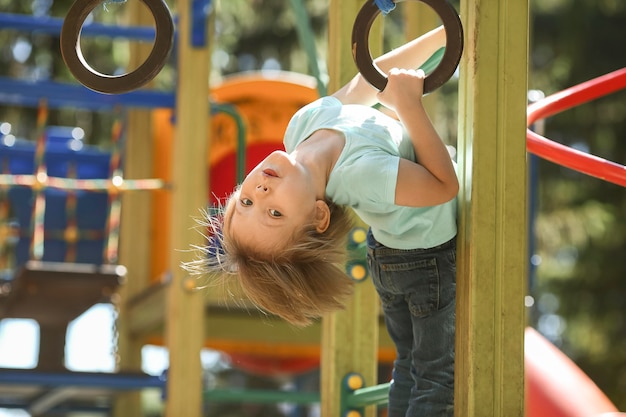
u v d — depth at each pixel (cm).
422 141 319
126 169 826
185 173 652
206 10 666
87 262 820
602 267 1407
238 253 335
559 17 1455
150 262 829
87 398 873
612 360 1410
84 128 1377
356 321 452
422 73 320
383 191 320
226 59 1477
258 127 824
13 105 1350
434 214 340
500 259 317
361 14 319
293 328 804
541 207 1433
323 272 335
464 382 319
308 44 603
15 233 810
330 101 365
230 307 784
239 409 1491
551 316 1509
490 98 321
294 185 326
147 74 308
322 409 457
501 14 323
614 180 381
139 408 832
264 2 1452
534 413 531
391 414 381
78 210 820
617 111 1439
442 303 356
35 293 634
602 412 520
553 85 1449
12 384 639
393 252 359
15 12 1320
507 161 319
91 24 700
